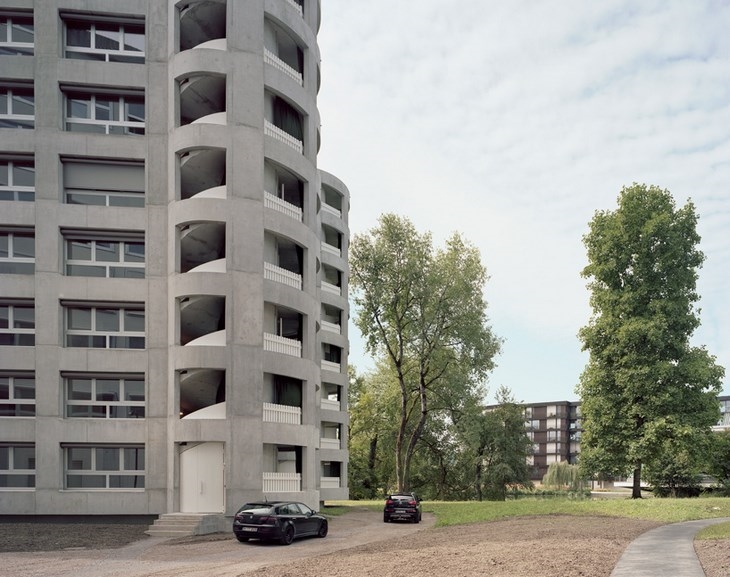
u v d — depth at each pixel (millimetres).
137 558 17906
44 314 28328
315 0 34469
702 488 50406
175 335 27875
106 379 28938
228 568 15508
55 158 29094
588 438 38406
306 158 32250
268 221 29062
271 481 28062
